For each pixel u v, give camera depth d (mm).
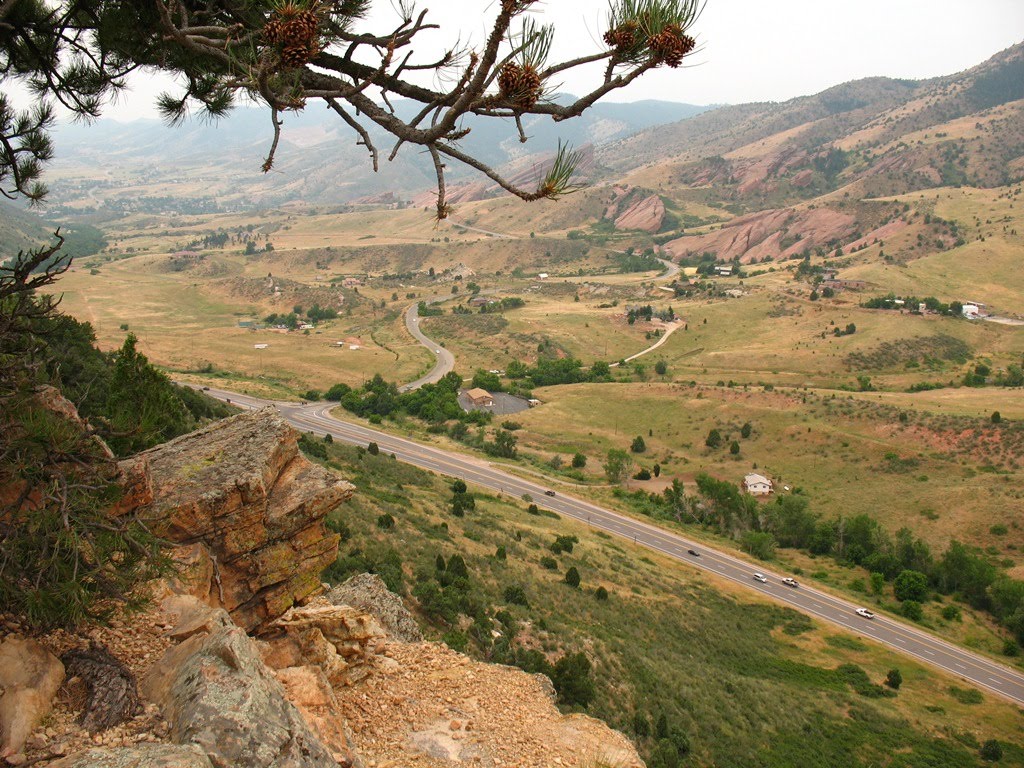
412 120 5449
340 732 8016
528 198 5168
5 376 6184
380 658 11422
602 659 36531
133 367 25906
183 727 5547
